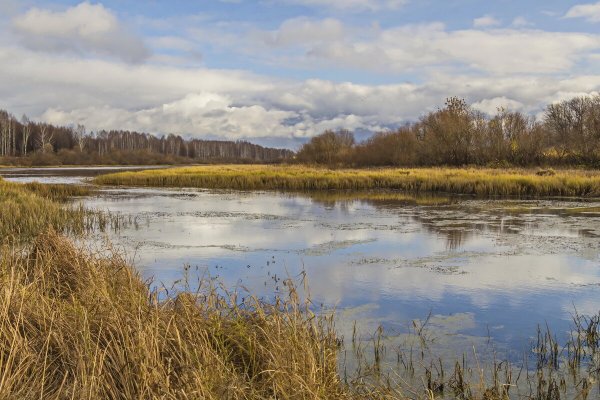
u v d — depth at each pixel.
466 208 22.48
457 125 47.34
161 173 44.28
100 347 4.81
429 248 13.70
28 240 13.39
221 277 10.59
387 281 10.35
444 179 31.95
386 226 17.52
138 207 23.72
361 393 5.09
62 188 30.19
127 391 4.12
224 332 5.59
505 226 17.30
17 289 5.76
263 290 9.55
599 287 9.85
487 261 12.12
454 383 5.73
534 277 10.62
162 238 15.22
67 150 95.62
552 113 58.81
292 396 4.37
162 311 5.64
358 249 13.62
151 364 4.38
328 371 5.05
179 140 156.00
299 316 5.72
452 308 8.63
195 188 36.44
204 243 14.45
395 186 33.28
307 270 11.27
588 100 53.38
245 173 41.31
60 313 5.30
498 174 34.19
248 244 14.30
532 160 43.72
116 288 6.89
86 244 13.79
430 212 21.25
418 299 9.13
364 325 7.76
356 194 30.39
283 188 35.34
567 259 12.27
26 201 18.86
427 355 6.63
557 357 6.52
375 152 54.91
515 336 7.33
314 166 57.84
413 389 5.63
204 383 4.32
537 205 23.25
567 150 43.28
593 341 6.99
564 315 8.26
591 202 24.36
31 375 4.19
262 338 5.52
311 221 18.81
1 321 4.78
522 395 5.49
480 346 6.95
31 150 103.88
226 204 25.14
